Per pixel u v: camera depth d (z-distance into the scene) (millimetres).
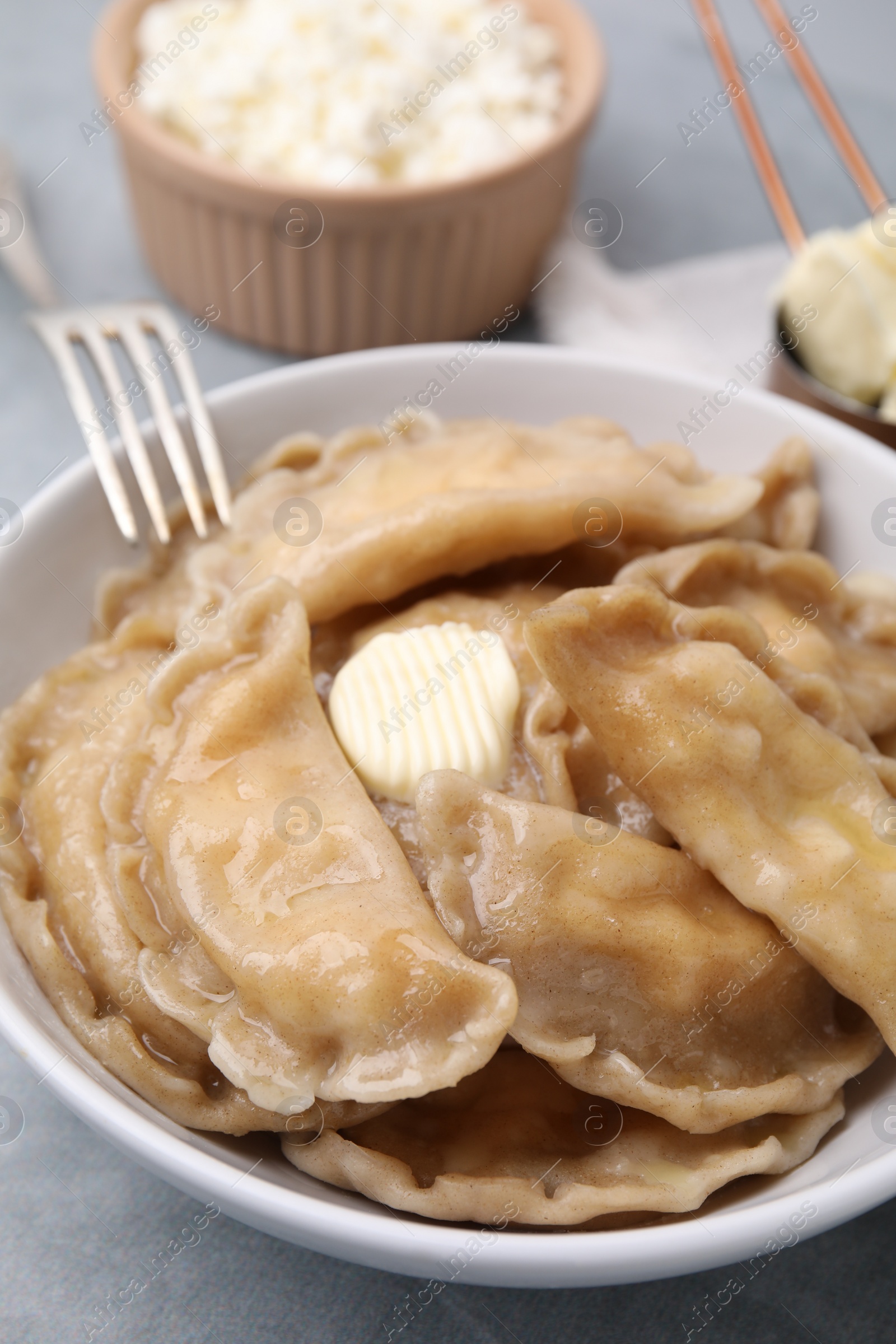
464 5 488
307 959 310
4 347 473
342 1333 331
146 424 387
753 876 323
